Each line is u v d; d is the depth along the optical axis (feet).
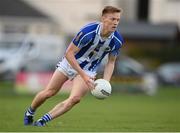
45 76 217.15
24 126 89.81
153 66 350.23
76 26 385.91
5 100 181.27
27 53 241.35
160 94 242.99
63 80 86.22
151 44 361.51
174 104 179.11
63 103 86.84
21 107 144.97
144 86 239.50
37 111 127.03
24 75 215.92
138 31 360.48
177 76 318.86
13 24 377.30
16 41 247.29
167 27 366.63
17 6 380.99
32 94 215.51
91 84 82.64
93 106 157.89
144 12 390.83
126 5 386.11
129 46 359.05
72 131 86.53
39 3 387.55
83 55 84.84
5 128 89.40
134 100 199.41
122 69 238.68
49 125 93.71
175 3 391.04
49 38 246.06
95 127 94.27
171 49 355.36
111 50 85.76
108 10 82.69
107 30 83.05
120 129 91.81
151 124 102.63
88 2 384.68
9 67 239.91
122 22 363.56
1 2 380.58
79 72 83.30
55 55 243.81
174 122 108.27
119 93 237.04
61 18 387.75
